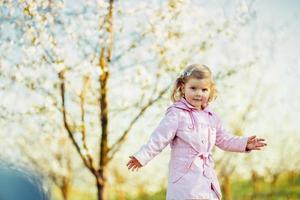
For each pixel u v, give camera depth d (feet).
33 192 9.09
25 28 20.62
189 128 11.81
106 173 22.15
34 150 25.08
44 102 21.43
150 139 11.62
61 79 20.81
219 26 24.16
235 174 30.14
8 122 22.61
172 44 21.97
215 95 12.51
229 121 28.71
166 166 28.30
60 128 22.79
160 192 28.55
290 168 30.94
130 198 28.48
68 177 26.68
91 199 28.02
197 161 11.68
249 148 12.22
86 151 21.43
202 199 11.41
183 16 22.50
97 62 21.81
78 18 21.63
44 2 20.62
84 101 22.13
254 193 30.22
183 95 12.55
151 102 21.97
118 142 22.17
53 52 20.95
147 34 22.17
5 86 21.95
